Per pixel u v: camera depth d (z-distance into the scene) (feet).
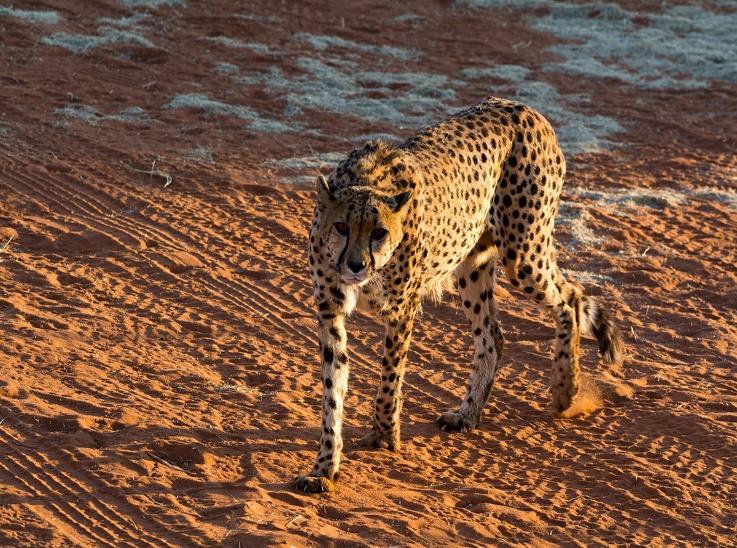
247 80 77.20
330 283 31.04
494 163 35.81
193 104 71.15
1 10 83.87
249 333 42.06
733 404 38.19
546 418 37.47
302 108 72.74
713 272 51.29
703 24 100.12
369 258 29.45
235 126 68.28
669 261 52.60
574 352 37.42
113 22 85.56
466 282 37.35
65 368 37.24
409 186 31.73
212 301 44.50
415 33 92.43
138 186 57.00
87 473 30.58
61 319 41.29
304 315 44.06
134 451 31.91
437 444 35.06
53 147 61.41
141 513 28.76
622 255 53.01
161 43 82.48
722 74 86.53
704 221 58.18
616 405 38.55
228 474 31.42
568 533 29.68
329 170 62.18
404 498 30.71
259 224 53.52
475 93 78.74
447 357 41.86
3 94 69.26
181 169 59.98
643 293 48.91
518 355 42.14
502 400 38.60
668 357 42.78
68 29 82.84
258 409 35.78
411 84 79.20
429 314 45.50
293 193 58.08
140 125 67.00
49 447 31.76
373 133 69.21
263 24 89.15
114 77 75.15
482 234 37.17
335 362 31.55
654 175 65.26
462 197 34.32
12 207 52.60
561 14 100.73
